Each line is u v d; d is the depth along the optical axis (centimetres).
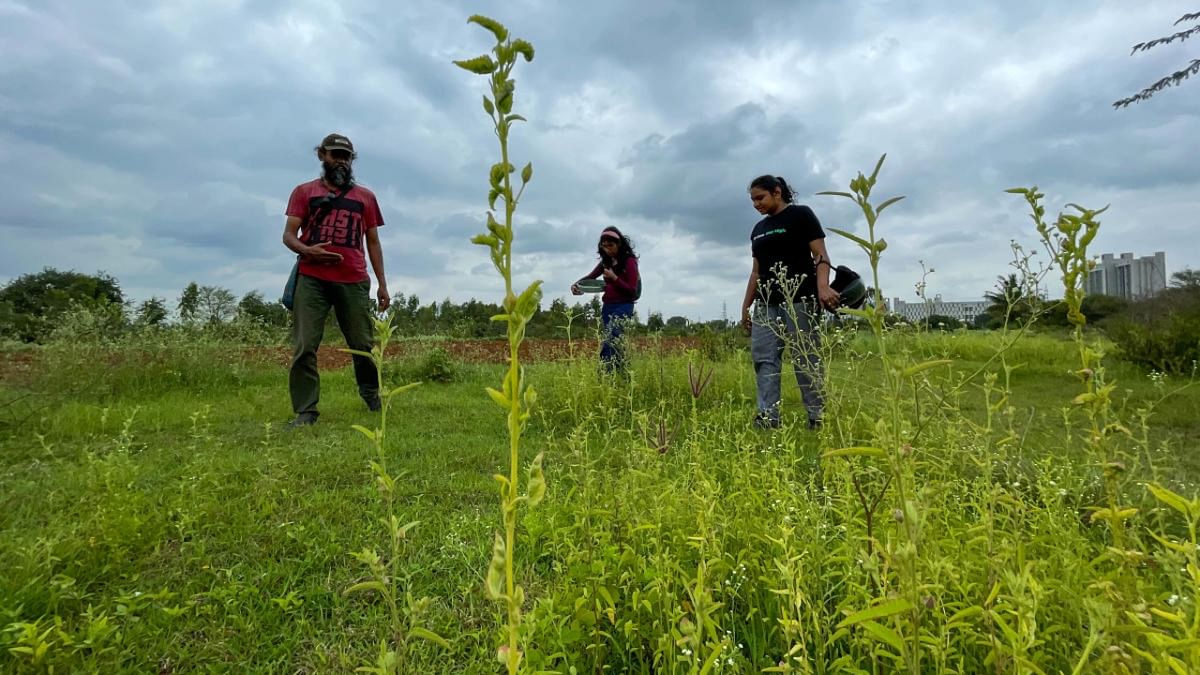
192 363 763
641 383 638
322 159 536
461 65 79
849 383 325
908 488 160
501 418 538
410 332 1727
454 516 281
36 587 196
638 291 709
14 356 950
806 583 173
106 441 426
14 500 277
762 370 502
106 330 810
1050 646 144
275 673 175
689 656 145
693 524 217
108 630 167
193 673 172
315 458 378
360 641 188
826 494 217
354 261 530
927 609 106
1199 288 988
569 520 246
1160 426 439
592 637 168
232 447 409
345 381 812
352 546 248
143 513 266
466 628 194
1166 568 122
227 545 248
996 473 268
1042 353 829
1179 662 88
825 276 456
